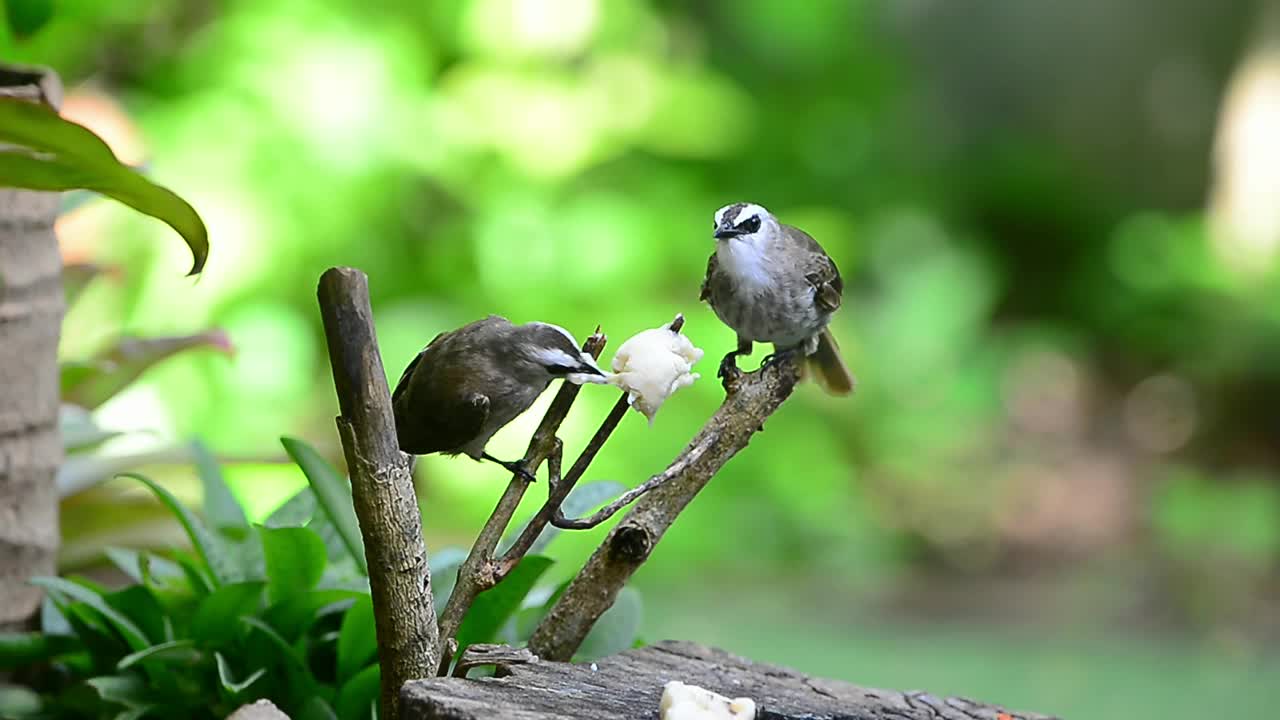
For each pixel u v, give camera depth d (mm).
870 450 16031
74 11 6887
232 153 13188
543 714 3006
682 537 13945
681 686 3094
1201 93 22750
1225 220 20484
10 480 4191
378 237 14109
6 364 4160
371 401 3123
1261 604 13266
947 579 14039
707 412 13625
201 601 4012
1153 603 13148
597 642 4020
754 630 11562
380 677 3371
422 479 12742
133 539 4902
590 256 14078
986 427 17062
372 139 13562
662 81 15039
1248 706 9805
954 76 23000
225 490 4484
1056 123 23156
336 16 13922
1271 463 17438
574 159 14273
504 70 14320
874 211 18516
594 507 3971
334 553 4250
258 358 12625
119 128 9625
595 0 14297
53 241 4309
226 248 12719
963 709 3568
